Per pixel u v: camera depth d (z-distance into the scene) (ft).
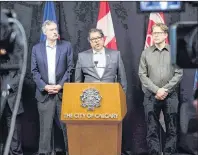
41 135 12.51
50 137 12.55
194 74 13.52
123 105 10.72
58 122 13.14
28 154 13.92
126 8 13.88
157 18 13.67
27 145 14.24
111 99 10.02
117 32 13.94
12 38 4.83
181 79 12.44
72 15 14.05
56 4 14.01
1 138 11.62
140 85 13.96
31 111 14.14
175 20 13.73
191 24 4.50
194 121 6.01
